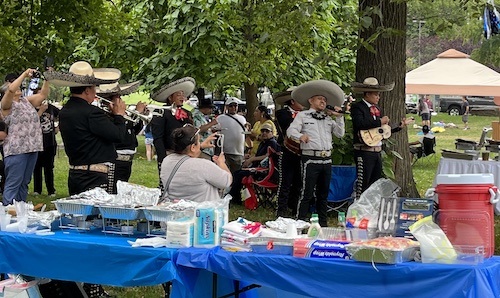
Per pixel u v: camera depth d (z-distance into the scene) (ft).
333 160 30.63
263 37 28.09
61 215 14.73
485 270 10.57
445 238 11.20
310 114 25.31
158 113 24.11
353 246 11.13
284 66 44.42
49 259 13.55
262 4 29.71
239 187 33.71
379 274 10.90
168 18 43.01
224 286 14.10
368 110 27.22
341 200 30.25
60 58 38.52
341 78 48.78
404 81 31.19
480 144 40.93
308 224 13.64
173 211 13.01
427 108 94.63
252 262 11.84
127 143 26.71
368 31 30.32
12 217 15.02
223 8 41.52
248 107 52.54
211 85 43.55
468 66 58.39
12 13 37.24
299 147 27.22
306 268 11.43
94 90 18.03
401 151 31.22
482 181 11.48
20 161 24.14
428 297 10.62
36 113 24.73
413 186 31.48
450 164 33.68
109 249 12.85
